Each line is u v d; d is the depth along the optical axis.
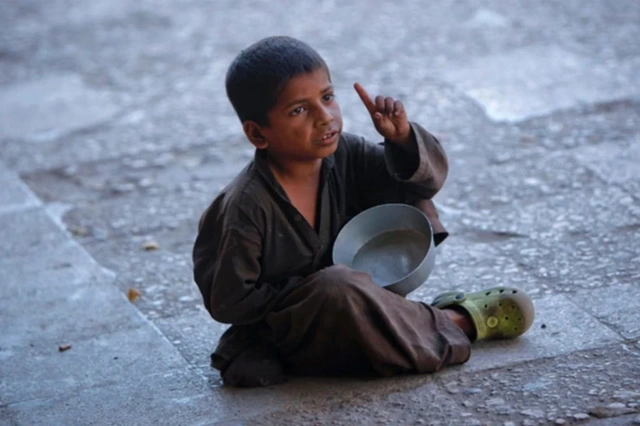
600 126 12.47
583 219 10.03
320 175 7.39
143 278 9.89
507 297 7.59
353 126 13.48
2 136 14.56
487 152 12.18
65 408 7.50
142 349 8.37
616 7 16.81
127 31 18.78
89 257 10.52
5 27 19.78
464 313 7.61
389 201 7.80
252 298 7.15
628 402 6.66
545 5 17.34
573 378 7.04
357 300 6.98
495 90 14.04
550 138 12.33
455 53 15.66
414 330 7.21
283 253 7.26
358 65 15.69
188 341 8.45
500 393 6.94
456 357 7.28
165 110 14.89
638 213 9.98
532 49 15.38
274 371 7.38
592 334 7.67
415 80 14.80
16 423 7.34
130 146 13.72
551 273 8.93
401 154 7.52
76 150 13.77
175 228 11.12
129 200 11.99
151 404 7.40
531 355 7.41
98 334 8.74
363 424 6.75
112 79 16.39
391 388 7.13
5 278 10.12
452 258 9.55
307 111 6.93
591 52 14.98
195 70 16.41
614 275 8.72
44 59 17.70
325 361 7.27
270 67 6.88
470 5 17.88
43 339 8.73
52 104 15.61
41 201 12.19
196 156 13.17
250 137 7.18
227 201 7.18
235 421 6.98
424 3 18.36
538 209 10.44
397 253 7.65
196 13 19.42
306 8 18.95
